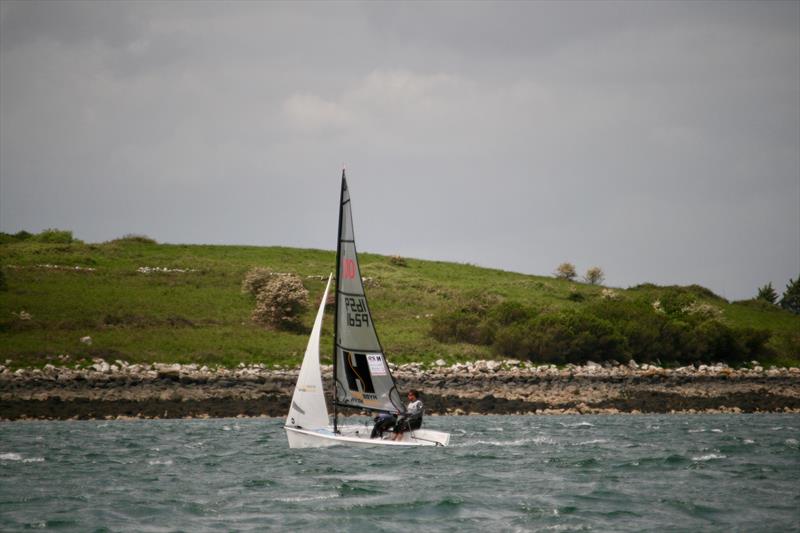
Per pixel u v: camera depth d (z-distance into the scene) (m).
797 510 87.44
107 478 106.75
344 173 128.38
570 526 80.25
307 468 114.00
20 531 78.12
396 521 82.12
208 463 119.88
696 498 93.38
